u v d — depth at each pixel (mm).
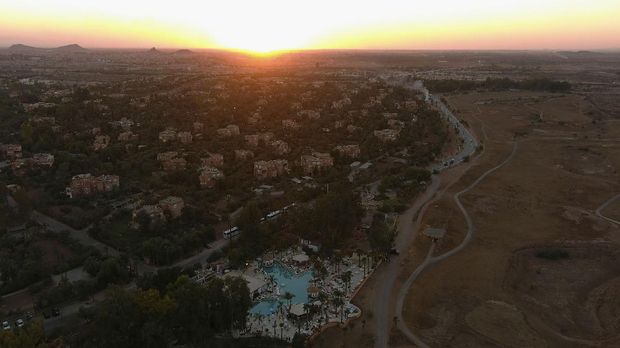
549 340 198625
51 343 188250
